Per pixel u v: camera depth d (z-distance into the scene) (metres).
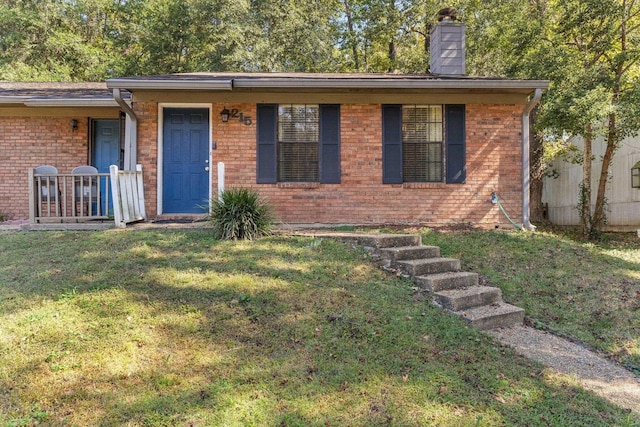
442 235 7.25
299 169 8.09
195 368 3.09
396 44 17.59
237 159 7.99
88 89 9.50
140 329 3.54
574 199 12.37
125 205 6.96
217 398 2.77
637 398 3.13
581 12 8.56
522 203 8.13
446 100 7.99
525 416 2.75
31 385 2.82
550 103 8.27
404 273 5.30
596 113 7.64
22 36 17.61
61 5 18.62
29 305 3.86
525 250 6.72
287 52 17.53
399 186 8.09
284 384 2.95
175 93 7.77
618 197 10.33
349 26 19.23
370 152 8.07
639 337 4.28
